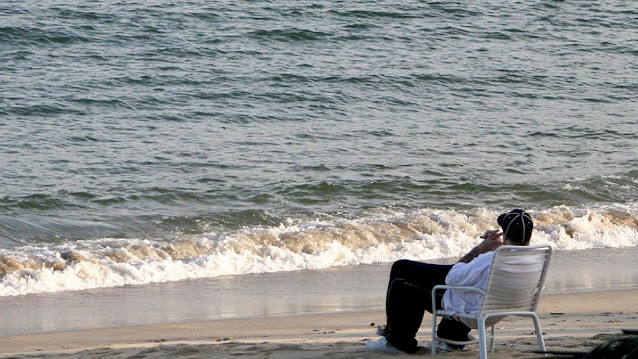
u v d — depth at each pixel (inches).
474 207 1088.8
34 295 723.4
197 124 1497.3
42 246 861.2
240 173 1185.4
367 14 2432.3
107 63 1899.6
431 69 1994.3
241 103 1657.2
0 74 1763.0
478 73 2005.4
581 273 810.2
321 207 1052.5
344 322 608.7
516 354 424.2
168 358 439.8
